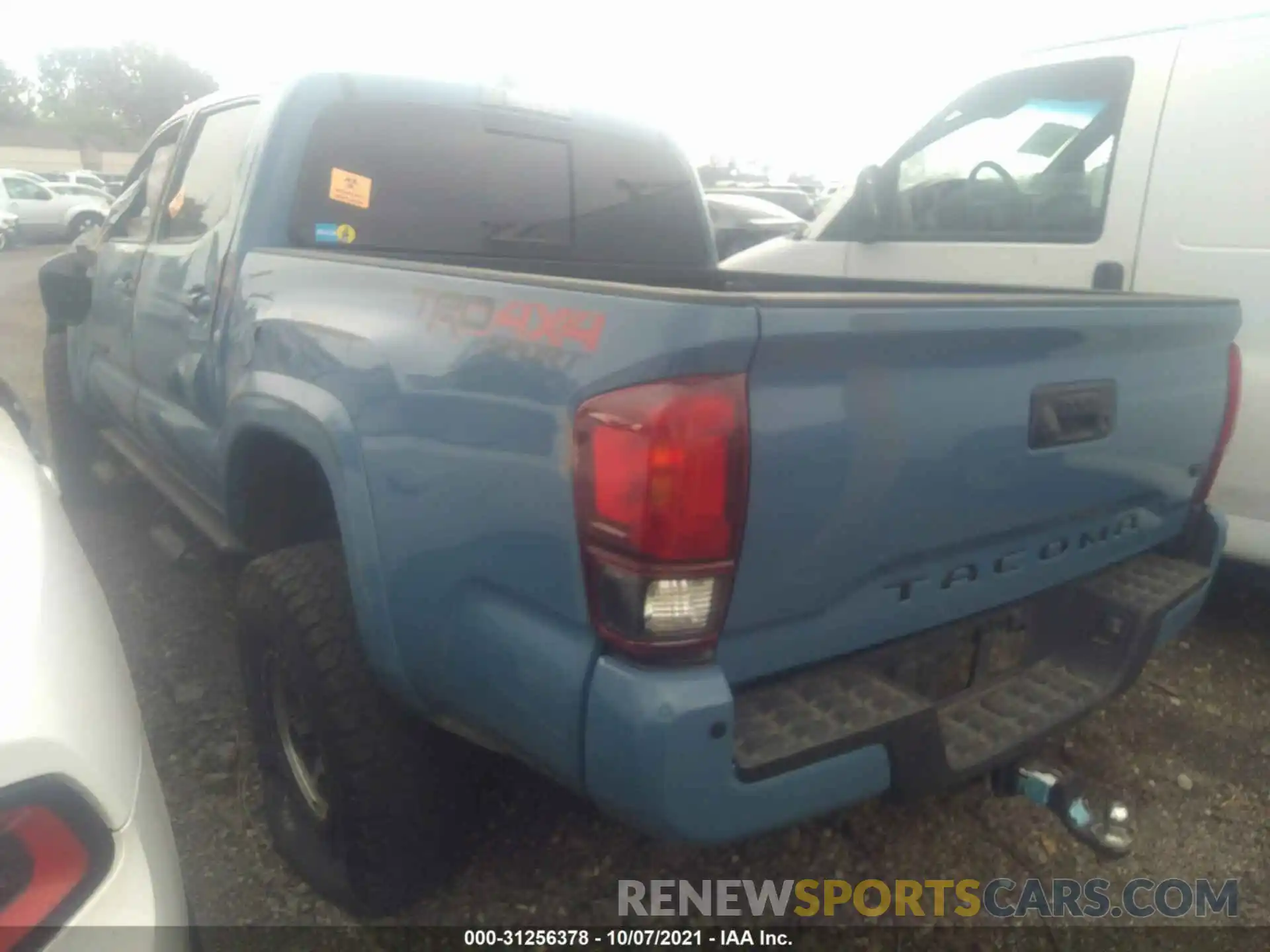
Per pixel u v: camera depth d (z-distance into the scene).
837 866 2.74
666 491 1.67
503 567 1.93
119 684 1.66
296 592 2.41
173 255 3.48
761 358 1.71
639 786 1.72
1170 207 3.83
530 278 1.93
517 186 3.51
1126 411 2.40
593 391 1.75
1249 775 3.17
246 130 3.25
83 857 1.37
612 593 1.73
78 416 5.00
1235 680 3.70
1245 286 3.65
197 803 2.87
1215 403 2.72
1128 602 2.48
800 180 26.36
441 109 3.33
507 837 2.73
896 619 2.13
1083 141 4.13
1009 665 2.48
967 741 2.21
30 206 22.91
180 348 3.34
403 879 2.41
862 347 1.83
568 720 1.81
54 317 4.34
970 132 4.52
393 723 2.33
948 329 1.93
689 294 1.69
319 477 2.85
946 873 2.73
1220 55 3.74
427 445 2.06
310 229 3.08
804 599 1.91
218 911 2.49
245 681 2.69
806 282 3.53
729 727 1.74
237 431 2.81
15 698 1.36
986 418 2.07
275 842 2.66
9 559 1.65
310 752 2.57
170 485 3.80
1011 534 2.28
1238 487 3.70
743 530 1.75
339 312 2.39
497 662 1.96
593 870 2.65
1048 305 2.12
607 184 3.76
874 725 1.94
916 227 4.68
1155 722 3.43
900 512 1.98
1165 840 2.89
